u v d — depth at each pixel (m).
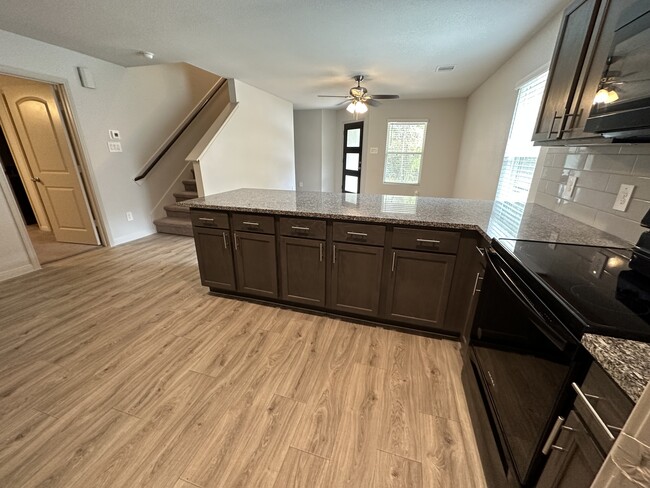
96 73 3.46
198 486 1.13
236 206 2.18
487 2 2.09
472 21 2.39
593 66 1.28
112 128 3.75
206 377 1.67
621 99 1.04
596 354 0.64
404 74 3.94
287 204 2.25
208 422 1.40
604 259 1.15
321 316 2.29
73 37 2.76
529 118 2.69
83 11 2.23
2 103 3.50
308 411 1.46
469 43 2.84
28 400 1.51
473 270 1.77
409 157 6.17
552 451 0.77
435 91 4.98
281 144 5.91
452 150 5.86
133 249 3.79
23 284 2.79
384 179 6.43
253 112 4.89
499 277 1.21
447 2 2.10
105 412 1.45
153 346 1.93
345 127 7.09
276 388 1.60
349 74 4.00
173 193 4.85
